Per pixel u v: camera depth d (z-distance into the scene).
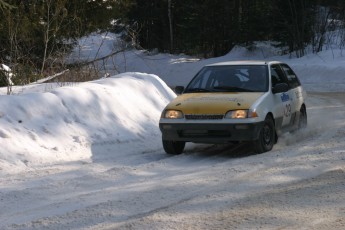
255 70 9.59
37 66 16.41
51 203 6.06
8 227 5.27
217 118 8.33
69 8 17.72
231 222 5.19
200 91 9.47
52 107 9.66
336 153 8.23
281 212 5.48
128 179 7.10
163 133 8.75
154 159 8.73
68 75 14.36
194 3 37.38
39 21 16.47
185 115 8.52
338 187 6.32
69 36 17.89
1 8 14.09
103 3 19.39
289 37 34.25
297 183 6.60
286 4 33.53
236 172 7.30
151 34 40.91
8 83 12.76
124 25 30.72
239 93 9.01
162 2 39.06
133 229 5.05
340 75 26.27
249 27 35.34
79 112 9.95
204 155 8.81
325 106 16.11
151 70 35.84
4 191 6.61
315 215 5.36
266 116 8.75
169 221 5.25
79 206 5.88
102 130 9.81
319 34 33.47
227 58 35.72
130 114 10.85
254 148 8.55
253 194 6.17
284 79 10.23
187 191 6.37
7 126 8.73
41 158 8.30
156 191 6.40
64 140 9.05
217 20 37.12
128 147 9.62
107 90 10.98
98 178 7.17
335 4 34.53
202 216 5.39
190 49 40.09
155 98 12.12
